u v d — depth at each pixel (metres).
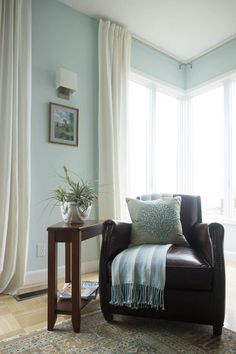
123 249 1.76
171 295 1.45
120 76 2.87
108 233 1.61
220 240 1.44
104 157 2.71
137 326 1.53
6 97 2.04
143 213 1.88
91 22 2.77
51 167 2.42
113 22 2.86
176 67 3.64
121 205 2.78
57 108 2.47
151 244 1.78
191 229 1.99
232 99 3.33
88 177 2.67
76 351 1.28
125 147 2.86
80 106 2.64
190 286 1.42
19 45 2.16
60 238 1.52
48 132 2.40
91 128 2.72
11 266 2.03
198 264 1.44
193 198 2.13
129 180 2.89
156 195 2.21
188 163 3.76
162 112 3.65
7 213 2.00
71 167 2.55
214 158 3.48
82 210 1.75
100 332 1.46
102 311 1.57
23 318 1.62
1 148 2.02
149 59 3.32
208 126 3.58
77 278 1.48
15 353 1.26
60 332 1.46
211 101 3.56
